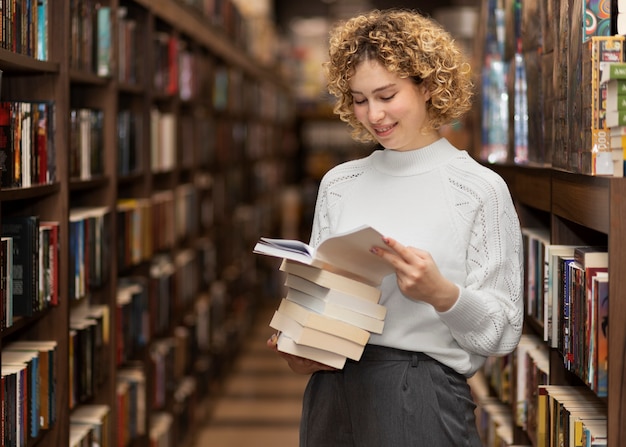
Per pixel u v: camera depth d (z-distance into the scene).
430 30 2.06
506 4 3.40
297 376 6.67
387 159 2.18
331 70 2.12
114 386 3.43
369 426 2.10
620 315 1.99
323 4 11.26
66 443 2.83
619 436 2.01
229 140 6.68
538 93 2.84
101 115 3.39
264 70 8.66
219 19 6.02
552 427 2.51
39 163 2.70
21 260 2.55
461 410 2.12
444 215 2.09
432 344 2.10
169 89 4.56
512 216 2.12
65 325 2.83
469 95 2.18
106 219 3.41
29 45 2.64
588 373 2.14
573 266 2.30
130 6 3.99
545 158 2.75
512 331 2.11
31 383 2.58
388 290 2.12
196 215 5.34
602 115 2.13
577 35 2.29
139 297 3.86
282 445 5.01
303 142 11.27
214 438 5.15
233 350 6.86
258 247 2.10
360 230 1.89
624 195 1.97
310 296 2.10
